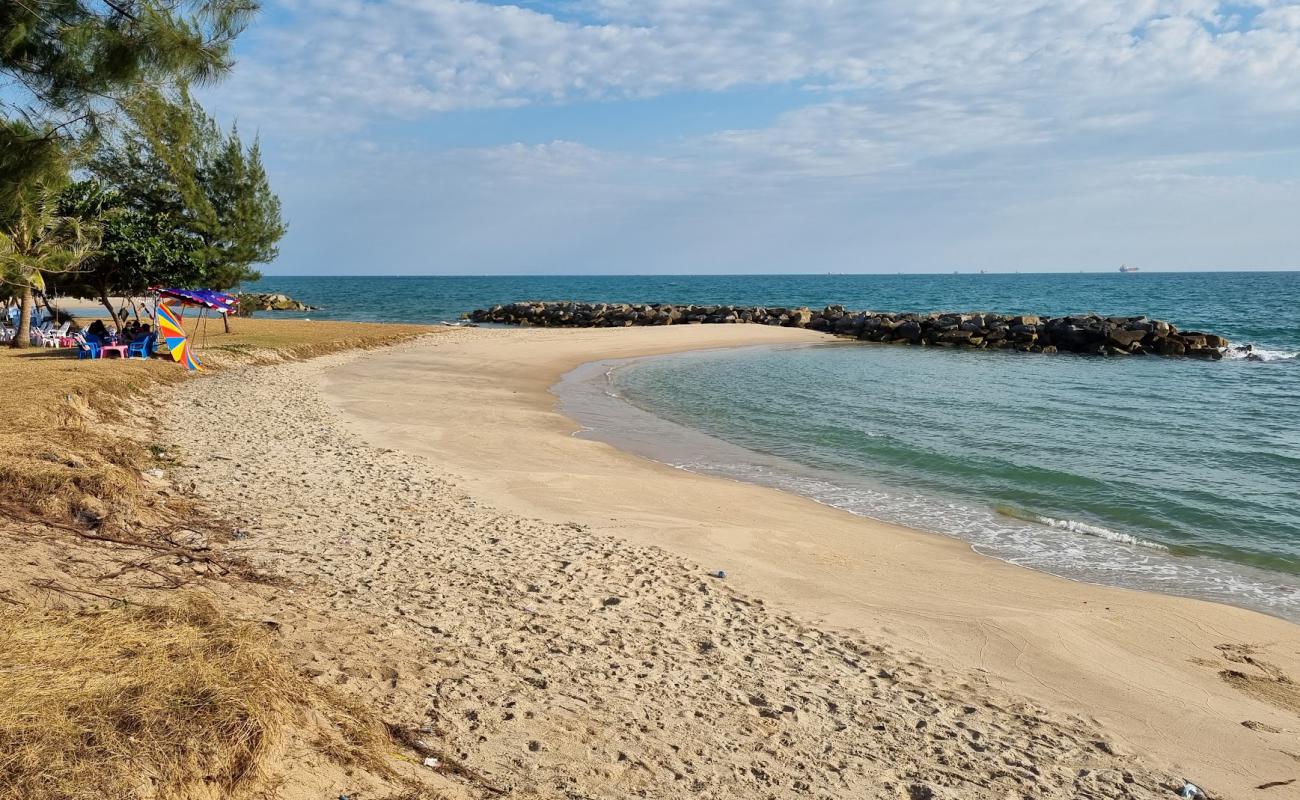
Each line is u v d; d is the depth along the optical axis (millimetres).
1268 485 15305
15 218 9031
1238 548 11977
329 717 4793
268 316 70812
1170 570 11062
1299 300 93875
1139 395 27281
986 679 7480
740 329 54031
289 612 6695
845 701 6656
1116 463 17031
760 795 5121
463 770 4785
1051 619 9000
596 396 26453
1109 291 127938
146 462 11312
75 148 8867
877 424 21625
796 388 28953
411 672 5980
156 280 23938
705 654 7277
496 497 12398
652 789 5000
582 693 6137
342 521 9969
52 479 8141
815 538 11742
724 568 10031
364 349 34656
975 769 5781
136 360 22125
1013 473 16203
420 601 7551
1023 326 48719
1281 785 5984
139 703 4008
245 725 4012
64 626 4945
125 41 8523
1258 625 9094
